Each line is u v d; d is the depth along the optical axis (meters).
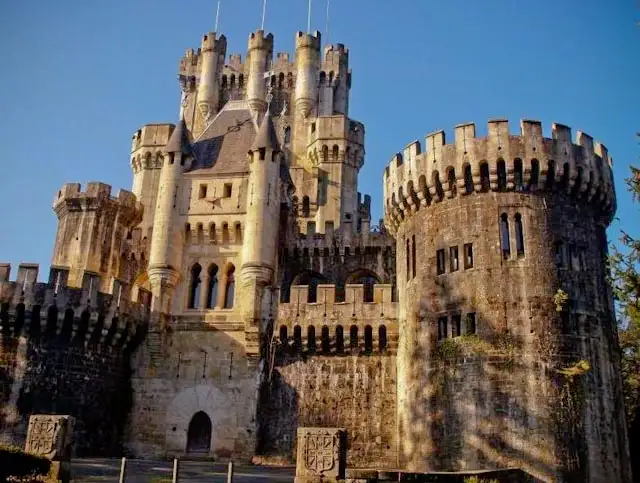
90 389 43.28
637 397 48.31
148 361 46.50
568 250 38.53
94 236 55.66
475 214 39.38
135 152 75.06
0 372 41.59
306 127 81.00
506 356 36.22
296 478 24.91
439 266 40.16
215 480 32.06
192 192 50.53
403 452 39.78
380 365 44.41
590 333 37.22
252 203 48.44
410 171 42.38
